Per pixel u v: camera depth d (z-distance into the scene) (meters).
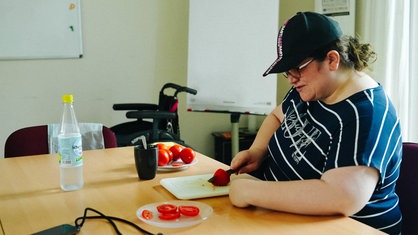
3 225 0.97
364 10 2.71
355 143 1.01
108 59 3.16
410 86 2.33
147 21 3.24
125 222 0.97
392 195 1.17
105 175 1.37
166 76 3.38
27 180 1.32
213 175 1.33
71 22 2.99
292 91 1.45
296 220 0.98
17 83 2.93
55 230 0.91
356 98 1.10
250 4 2.80
